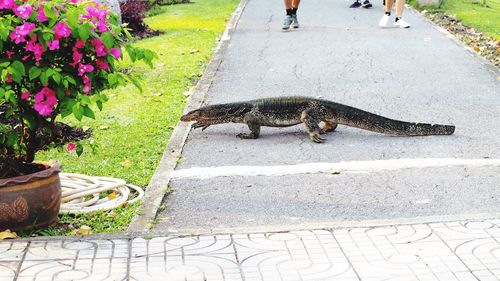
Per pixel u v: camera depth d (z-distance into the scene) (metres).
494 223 5.90
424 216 6.27
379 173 7.41
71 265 5.20
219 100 10.37
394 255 5.34
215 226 6.17
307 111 8.55
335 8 19.73
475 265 5.16
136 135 8.85
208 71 12.17
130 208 6.57
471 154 7.99
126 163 7.88
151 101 10.38
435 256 5.31
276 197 6.81
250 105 8.66
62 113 5.83
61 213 6.41
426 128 8.66
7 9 5.75
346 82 11.34
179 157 8.00
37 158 8.06
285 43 14.57
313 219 6.28
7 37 5.58
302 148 8.29
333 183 7.14
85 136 8.88
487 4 21.25
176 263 5.25
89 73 5.91
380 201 6.68
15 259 5.29
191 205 6.66
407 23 16.50
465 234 5.68
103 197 7.01
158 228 6.13
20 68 5.61
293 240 5.64
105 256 5.36
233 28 16.58
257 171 7.53
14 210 5.76
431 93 10.67
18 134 6.25
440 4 19.77
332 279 4.98
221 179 7.32
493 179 7.18
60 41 5.81
